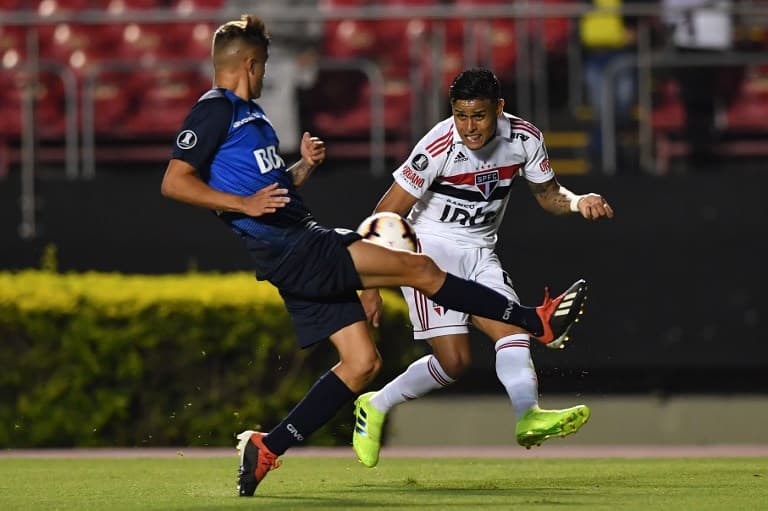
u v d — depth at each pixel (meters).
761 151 37.25
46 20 35.56
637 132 36.59
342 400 17.33
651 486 18.95
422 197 20.50
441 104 36.28
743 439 34.72
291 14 34.69
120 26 42.09
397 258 17.11
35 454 28.38
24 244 34.78
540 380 34.88
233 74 17.42
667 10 34.38
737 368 34.41
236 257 34.69
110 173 38.97
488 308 17.55
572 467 23.58
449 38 39.25
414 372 20.27
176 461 25.55
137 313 30.70
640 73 36.56
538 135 19.98
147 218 34.81
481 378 35.03
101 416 30.56
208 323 30.75
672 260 33.97
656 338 33.94
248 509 15.18
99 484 19.81
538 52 37.97
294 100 37.91
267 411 30.75
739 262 33.84
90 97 37.78
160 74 40.28
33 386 30.70
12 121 39.81
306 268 17.00
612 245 34.03
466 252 20.33
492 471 22.55
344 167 37.81
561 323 17.69
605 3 39.66
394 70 39.41
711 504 15.72
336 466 23.92
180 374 30.81
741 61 36.03
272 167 17.25
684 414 34.91
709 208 33.94
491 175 19.94
